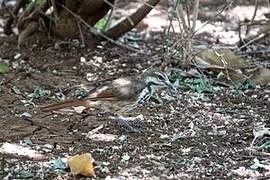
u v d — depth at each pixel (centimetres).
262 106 1227
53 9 1460
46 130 1105
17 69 1386
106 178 926
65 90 1274
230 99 1258
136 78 1113
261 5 1844
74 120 1148
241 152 1028
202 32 1645
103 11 1502
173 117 1168
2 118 1146
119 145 1052
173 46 1363
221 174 948
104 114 1160
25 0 1508
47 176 932
